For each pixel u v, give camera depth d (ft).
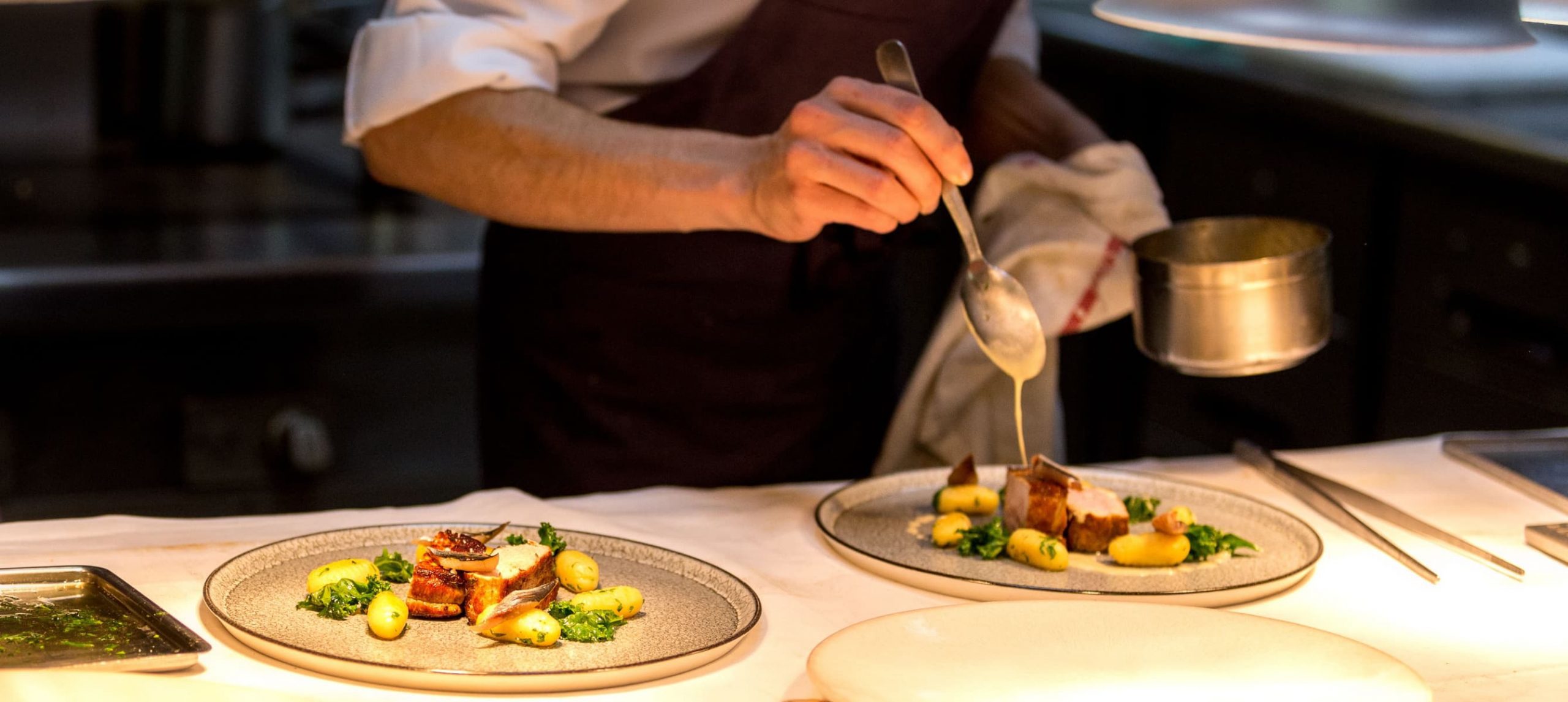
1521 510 4.49
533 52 4.70
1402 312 8.21
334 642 3.09
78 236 7.48
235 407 7.43
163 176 8.72
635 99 5.16
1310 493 4.46
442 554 3.27
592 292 5.29
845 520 4.22
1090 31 10.65
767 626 3.37
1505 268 7.53
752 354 5.41
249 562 3.46
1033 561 3.83
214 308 7.16
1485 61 9.36
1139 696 2.91
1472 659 3.38
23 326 6.89
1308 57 9.38
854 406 5.81
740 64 4.96
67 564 3.52
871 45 4.96
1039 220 5.26
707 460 5.50
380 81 4.56
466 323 7.77
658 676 3.04
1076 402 10.32
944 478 4.62
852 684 2.82
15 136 8.66
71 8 8.55
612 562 3.68
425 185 4.76
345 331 7.54
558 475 5.49
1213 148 9.37
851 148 3.92
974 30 5.31
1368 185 8.29
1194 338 4.28
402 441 7.81
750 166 4.25
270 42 8.97
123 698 2.63
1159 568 3.85
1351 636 3.48
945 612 3.19
